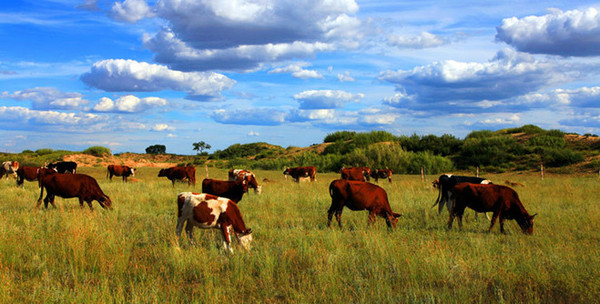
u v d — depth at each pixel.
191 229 8.07
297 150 56.22
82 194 11.72
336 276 5.95
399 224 10.48
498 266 6.40
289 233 8.79
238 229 7.62
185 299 5.29
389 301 5.07
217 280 5.84
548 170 31.23
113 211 11.34
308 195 15.48
